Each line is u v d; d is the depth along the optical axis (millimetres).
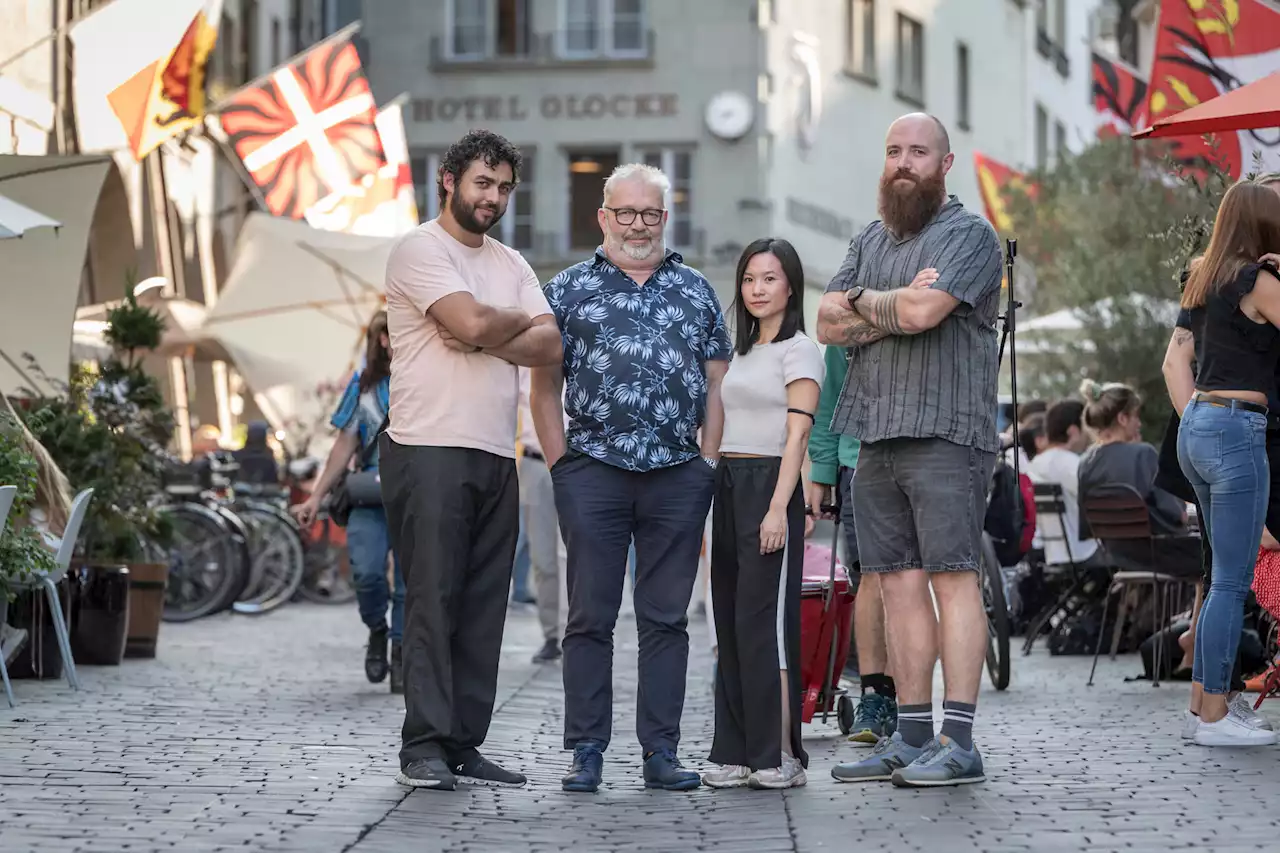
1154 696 9961
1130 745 7906
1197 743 7867
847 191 44062
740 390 7090
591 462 7234
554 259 41938
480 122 42125
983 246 6855
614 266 7375
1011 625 14172
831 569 8578
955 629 6926
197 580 16484
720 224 41375
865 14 44438
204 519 16516
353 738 8359
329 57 19219
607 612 7219
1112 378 19453
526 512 12500
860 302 6855
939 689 10531
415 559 7059
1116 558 10766
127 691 10141
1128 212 21125
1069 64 55219
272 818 6199
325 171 19203
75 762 7371
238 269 20875
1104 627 12094
